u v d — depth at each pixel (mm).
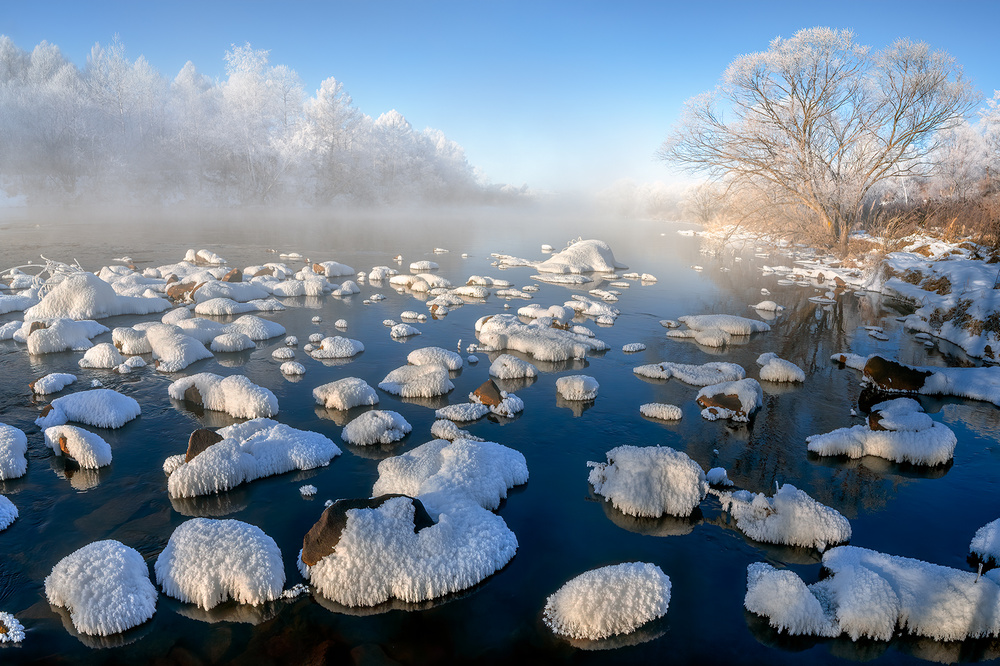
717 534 5922
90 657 4172
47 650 4207
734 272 24203
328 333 12719
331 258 24594
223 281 16094
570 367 10977
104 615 4375
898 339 13789
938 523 6246
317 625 4543
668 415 8664
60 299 12820
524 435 8000
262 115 58594
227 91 57625
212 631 4449
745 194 31156
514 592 4992
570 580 4922
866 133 26672
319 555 4961
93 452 6684
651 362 11406
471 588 5020
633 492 6281
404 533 5125
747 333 13750
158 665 4129
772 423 8688
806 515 5852
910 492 6871
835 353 12469
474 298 17188
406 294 17516
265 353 11156
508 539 5512
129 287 15562
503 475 6621
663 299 18062
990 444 8227
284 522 5824
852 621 4633
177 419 8086
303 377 9852
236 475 6422
